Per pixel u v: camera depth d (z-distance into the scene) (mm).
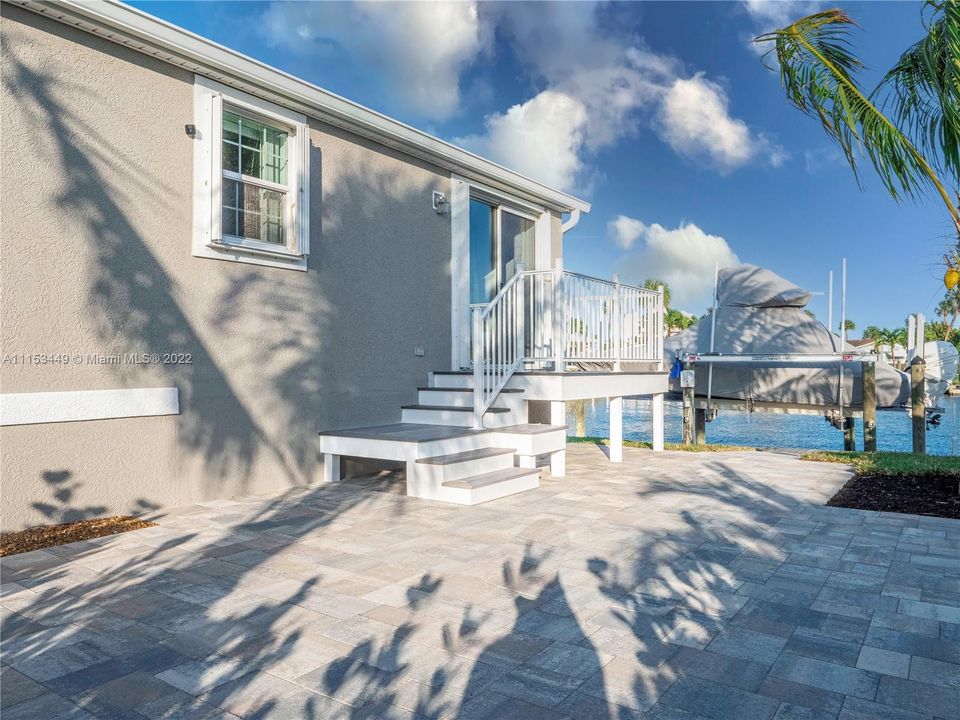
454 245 7887
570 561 3785
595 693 2240
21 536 4117
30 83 4242
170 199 5031
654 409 9164
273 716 2070
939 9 5117
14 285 4156
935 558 3875
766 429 18938
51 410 4312
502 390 6875
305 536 4293
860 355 11211
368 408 6762
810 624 2877
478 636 2723
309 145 6086
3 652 2539
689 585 3391
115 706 2127
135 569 3576
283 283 5926
